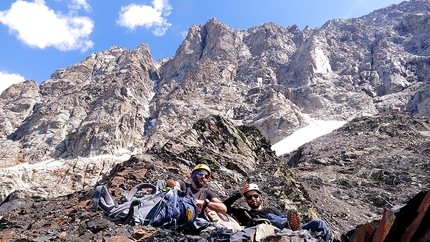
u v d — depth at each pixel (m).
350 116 132.75
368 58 184.38
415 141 59.47
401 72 163.25
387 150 55.56
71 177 101.38
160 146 21.64
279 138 123.44
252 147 28.03
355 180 41.72
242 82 186.00
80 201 12.86
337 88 159.38
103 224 6.74
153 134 136.88
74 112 160.00
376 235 3.96
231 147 25.95
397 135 64.62
